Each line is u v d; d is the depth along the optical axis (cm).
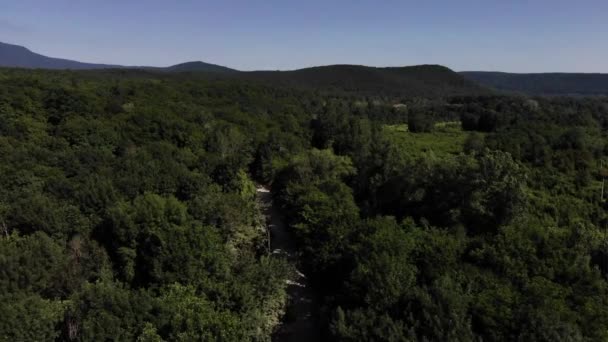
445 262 3291
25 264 3347
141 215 4038
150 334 2548
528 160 7288
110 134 7844
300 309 3934
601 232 4631
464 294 2842
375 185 5684
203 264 3572
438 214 4606
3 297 2839
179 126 8831
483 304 2695
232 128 9856
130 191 5094
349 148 9656
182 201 5291
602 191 5941
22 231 4128
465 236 3875
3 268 3228
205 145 8775
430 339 2522
